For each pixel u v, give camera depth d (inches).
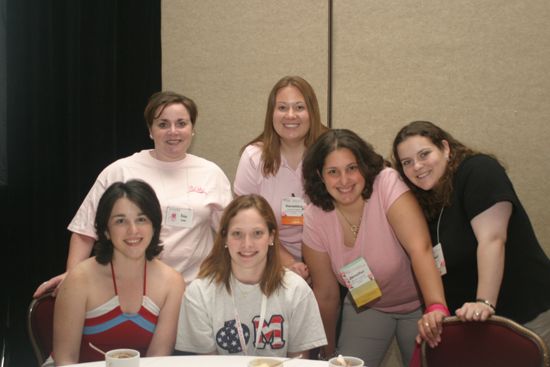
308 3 153.5
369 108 149.6
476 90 141.3
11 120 140.3
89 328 91.5
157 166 118.0
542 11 136.4
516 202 89.1
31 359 142.4
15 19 140.3
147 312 92.4
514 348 80.9
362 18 149.2
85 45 149.3
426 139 93.4
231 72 161.2
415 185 97.7
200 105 164.2
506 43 138.9
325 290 108.7
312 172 99.0
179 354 99.7
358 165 95.4
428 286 92.3
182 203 115.0
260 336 87.8
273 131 118.3
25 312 141.9
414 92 145.7
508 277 91.3
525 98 138.1
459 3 141.6
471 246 92.4
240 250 88.0
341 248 103.2
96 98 150.3
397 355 148.1
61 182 146.3
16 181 140.6
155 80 161.8
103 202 92.0
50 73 144.0
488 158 93.0
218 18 161.8
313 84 153.9
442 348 86.2
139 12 157.0
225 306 88.9
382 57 147.9
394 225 97.3
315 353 109.3
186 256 114.4
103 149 151.8
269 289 88.8
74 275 92.0
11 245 140.5
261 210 89.8
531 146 138.1
